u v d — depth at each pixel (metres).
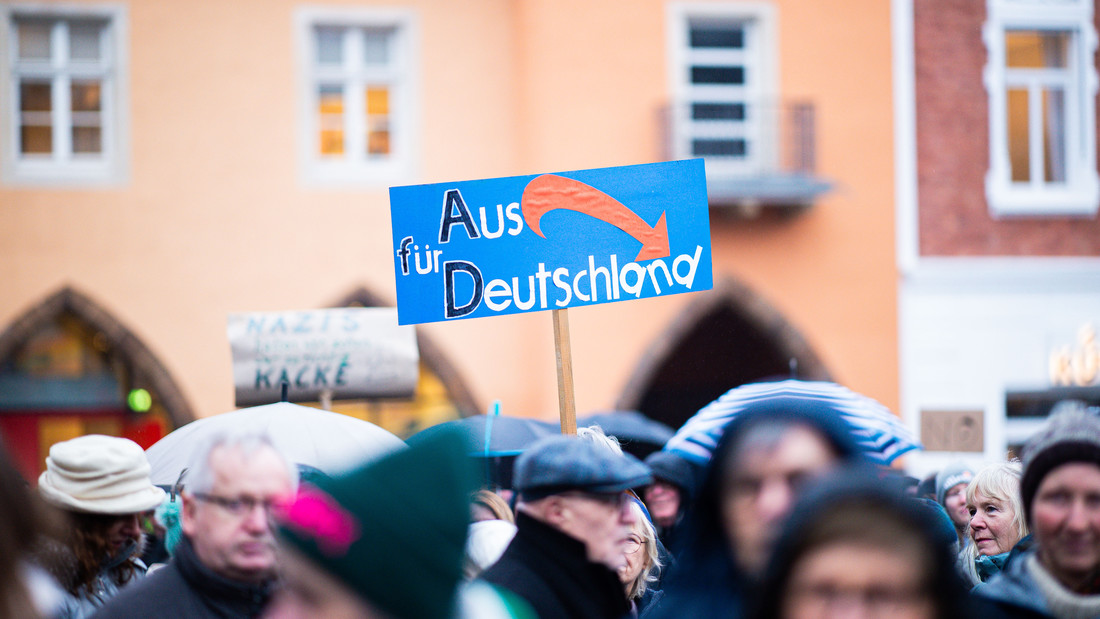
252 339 6.55
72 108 13.01
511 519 3.98
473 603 1.66
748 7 13.13
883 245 13.23
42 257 12.75
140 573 3.58
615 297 4.26
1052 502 2.43
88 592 2.93
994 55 13.47
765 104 13.16
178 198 12.90
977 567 4.17
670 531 4.88
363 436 3.93
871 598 1.43
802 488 1.68
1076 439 2.42
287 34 13.09
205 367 12.85
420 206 4.22
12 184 12.73
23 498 1.82
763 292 13.05
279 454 2.54
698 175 4.32
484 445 5.52
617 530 2.65
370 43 13.42
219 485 2.46
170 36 12.96
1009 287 13.38
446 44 13.33
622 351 12.78
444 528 1.37
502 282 4.21
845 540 1.44
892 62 13.31
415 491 1.37
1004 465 4.25
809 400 1.93
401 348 6.74
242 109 13.02
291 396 6.59
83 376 13.37
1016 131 13.73
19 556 1.78
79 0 12.88
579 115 12.80
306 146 13.12
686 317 12.90
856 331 13.15
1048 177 13.77
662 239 4.30
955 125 13.43
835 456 1.83
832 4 13.25
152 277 12.84
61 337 13.33
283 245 13.02
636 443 8.30
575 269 4.24
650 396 15.53
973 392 13.29
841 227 13.18
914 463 12.34
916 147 13.38
